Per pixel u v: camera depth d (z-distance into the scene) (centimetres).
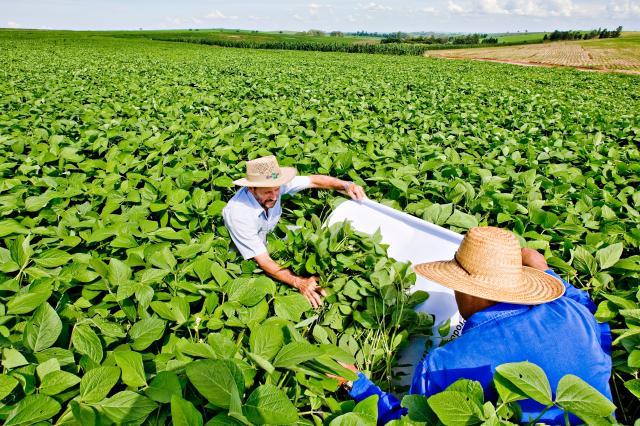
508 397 151
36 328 184
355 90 1268
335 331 270
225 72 2030
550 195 407
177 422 134
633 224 347
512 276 185
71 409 146
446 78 1991
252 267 296
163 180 423
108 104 900
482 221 374
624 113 1039
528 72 2783
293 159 487
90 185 415
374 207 362
